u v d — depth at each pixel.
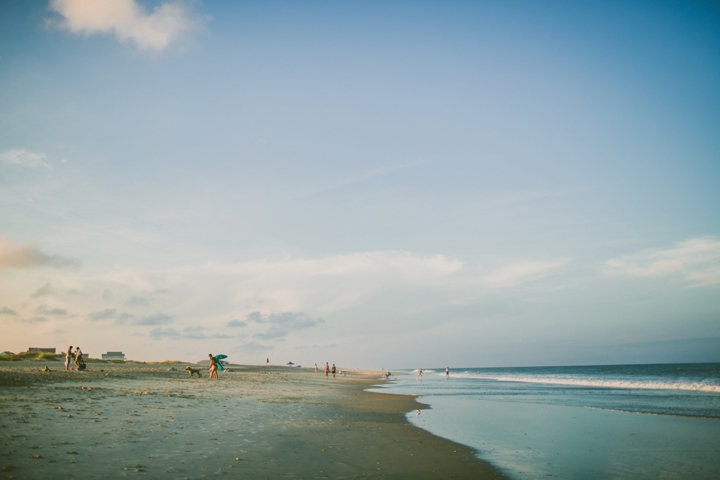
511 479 9.49
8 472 7.05
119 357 80.94
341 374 85.75
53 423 10.86
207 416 14.42
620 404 25.55
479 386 46.31
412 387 44.41
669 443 13.75
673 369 106.19
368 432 14.30
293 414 17.14
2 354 53.00
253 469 8.70
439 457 11.20
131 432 10.75
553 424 17.58
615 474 10.12
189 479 7.68
